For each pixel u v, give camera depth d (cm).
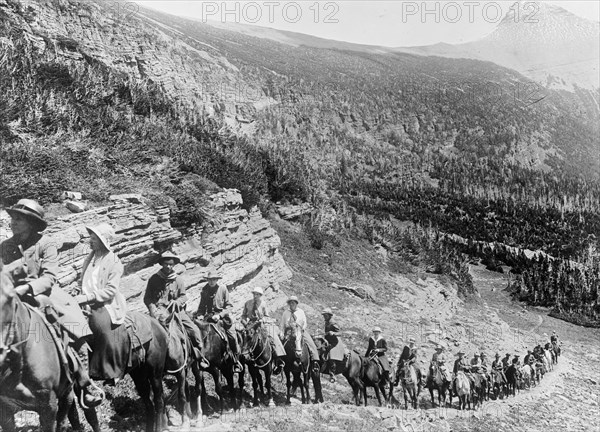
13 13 3516
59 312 742
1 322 627
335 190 11075
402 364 1922
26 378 679
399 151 14712
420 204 12094
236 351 1237
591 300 7194
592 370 4056
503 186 14900
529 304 7150
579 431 2284
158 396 921
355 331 2608
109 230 860
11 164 1467
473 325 3912
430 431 1566
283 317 1484
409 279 4209
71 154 1752
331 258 3756
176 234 1652
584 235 12256
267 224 2850
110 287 816
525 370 2992
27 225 709
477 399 2278
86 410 809
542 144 18562
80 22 5256
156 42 7162
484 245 10344
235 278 2077
